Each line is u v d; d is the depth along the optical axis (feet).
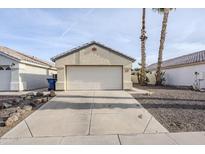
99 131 20.42
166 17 73.87
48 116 26.53
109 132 20.08
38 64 73.00
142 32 79.00
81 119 24.91
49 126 22.26
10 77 58.70
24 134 19.77
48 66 85.35
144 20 78.69
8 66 58.54
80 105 33.45
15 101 37.37
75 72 56.65
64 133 19.94
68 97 41.81
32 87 69.10
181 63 78.13
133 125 22.30
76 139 18.31
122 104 34.04
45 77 83.71
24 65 62.69
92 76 56.85
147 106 32.30
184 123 22.77
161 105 33.12
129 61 56.54
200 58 69.97
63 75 55.72
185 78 76.59
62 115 26.96
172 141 17.49
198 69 68.28
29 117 26.08
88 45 56.03
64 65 55.88
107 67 57.06
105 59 56.29
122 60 56.44
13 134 19.79
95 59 56.18
